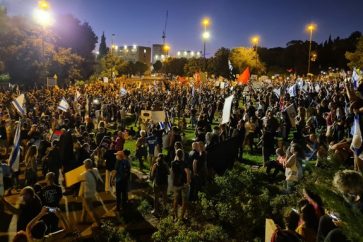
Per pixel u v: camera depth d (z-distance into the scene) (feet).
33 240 23.06
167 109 85.97
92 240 29.89
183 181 31.68
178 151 32.30
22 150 48.14
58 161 41.78
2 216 34.71
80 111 89.25
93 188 32.09
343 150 21.29
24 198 25.55
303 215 15.90
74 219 33.81
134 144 68.03
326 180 13.67
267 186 35.37
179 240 26.32
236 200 30.96
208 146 41.22
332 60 334.24
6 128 56.85
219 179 34.22
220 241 27.35
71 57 219.00
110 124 89.10
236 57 247.70
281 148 39.73
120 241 29.37
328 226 13.29
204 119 56.80
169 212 33.50
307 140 39.83
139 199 37.96
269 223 18.11
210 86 151.94
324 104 58.54
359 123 19.79
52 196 27.35
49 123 66.08
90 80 277.23
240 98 120.98
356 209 10.52
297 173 30.37
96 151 45.55
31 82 188.96
